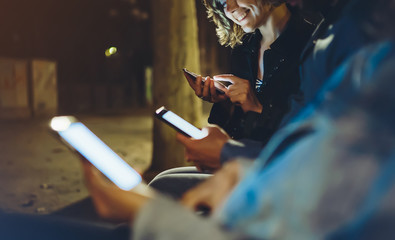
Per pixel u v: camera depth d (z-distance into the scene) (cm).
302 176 58
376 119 57
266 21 181
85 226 115
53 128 78
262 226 60
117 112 1877
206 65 2127
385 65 60
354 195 56
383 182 56
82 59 2233
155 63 569
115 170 79
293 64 172
